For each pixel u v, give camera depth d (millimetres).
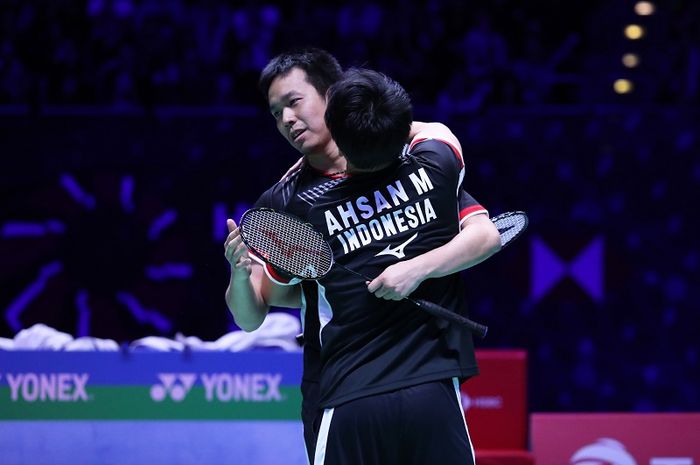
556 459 7012
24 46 16594
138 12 16938
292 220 4578
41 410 6359
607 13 17516
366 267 4500
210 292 14086
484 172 14906
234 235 4590
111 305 13883
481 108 15742
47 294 13859
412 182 4520
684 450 7090
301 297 5223
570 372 13680
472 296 13789
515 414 6941
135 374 6398
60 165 14586
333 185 4652
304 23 17141
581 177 14867
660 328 14047
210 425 6398
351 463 4441
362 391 4414
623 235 14555
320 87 4902
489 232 4586
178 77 16594
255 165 14758
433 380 4438
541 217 14641
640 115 15070
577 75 16922
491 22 17594
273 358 6453
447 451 4434
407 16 17203
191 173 14695
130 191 14547
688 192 14828
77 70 16594
